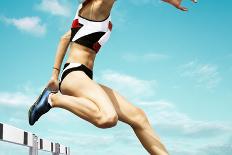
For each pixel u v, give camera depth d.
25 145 5.00
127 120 2.93
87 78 2.82
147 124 2.96
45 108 3.00
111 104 2.76
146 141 2.95
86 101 2.77
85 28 2.85
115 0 2.88
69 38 3.00
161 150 2.92
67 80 2.85
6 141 4.22
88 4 2.86
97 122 2.73
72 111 2.83
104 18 2.86
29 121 3.13
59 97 2.91
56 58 3.00
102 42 2.89
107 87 3.02
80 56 2.86
